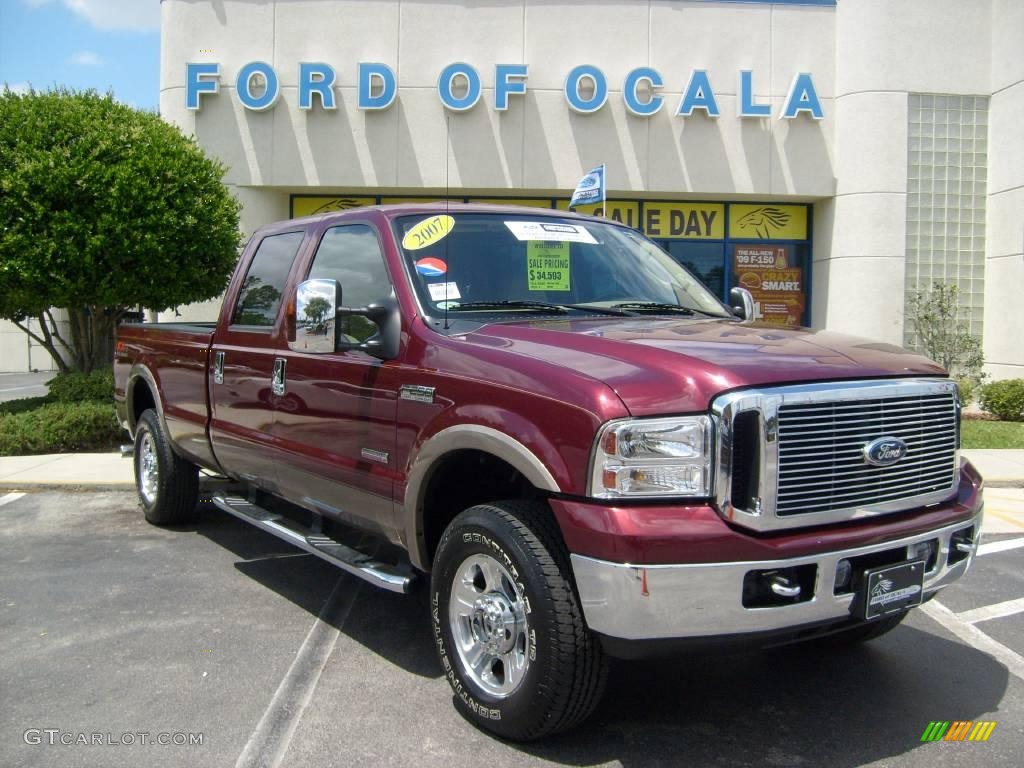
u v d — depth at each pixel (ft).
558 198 48.44
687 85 45.93
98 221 31.40
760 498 9.38
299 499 15.31
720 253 49.75
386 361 12.67
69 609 15.71
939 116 47.24
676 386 9.59
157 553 19.47
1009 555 20.54
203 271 34.55
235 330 17.06
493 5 45.80
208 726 11.24
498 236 14.29
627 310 13.83
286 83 45.85
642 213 49.08
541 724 10.27
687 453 9.39
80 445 32.83
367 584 17.38
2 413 34.78
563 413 9.82
